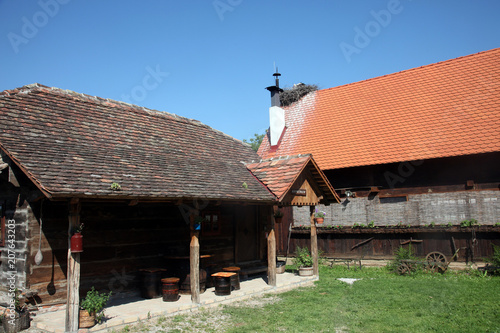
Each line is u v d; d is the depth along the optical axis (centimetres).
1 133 819
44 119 977
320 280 1397
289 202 1261
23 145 815
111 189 797
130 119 1267
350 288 1236
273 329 805
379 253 1686
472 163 1538
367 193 1750
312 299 1088
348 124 2020
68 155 863
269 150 2170
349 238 1769
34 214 870
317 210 1875
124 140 1105
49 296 877
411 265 1482
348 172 1819
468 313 901
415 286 1220
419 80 2041
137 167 970
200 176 1110
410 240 1608
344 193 1786
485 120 1616
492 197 1476
